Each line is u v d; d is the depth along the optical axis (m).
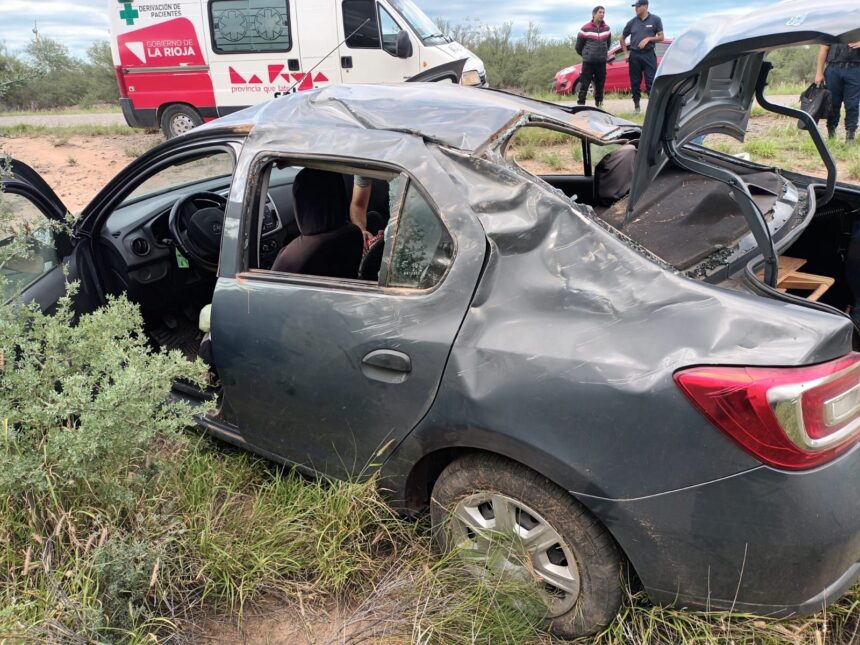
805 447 1.61
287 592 2.21
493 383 1.88
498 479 2.00
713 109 2.21
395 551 2.32
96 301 3.07
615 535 1.81
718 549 1.71
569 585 1.98
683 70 1.78
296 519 2.39
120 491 2.16
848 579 1.78
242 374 2.44
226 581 2.18
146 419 2.18
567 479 1.81
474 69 9.70
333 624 2.15
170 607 2.08
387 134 2.25
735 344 1.66
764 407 1.58
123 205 3.38
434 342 2.00
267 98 10.05
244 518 2.43
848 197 2.67
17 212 2.77
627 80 15.71
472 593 2.08
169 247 3.39
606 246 1.89
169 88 10.40
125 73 10.51
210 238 3.13
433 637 1.99
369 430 2.21
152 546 2.16
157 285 3.40
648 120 1.91
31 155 10.91
